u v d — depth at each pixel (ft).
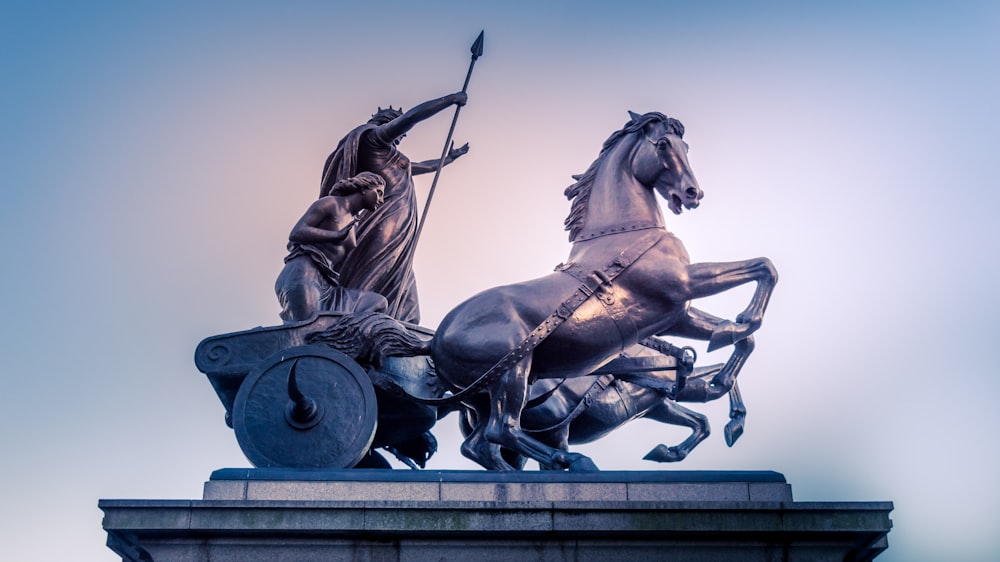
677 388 52.70
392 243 59.31
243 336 50.78
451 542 43.55
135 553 45.01
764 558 43.86
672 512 43.68
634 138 53.31
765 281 51.49
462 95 59.72
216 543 43.27
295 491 45.19
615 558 43.65
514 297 49.93
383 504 43.27
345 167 59.00
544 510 43.52
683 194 51.65
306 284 55.77
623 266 50.55
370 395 49.16
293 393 47.73
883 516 43.78
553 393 55.11
